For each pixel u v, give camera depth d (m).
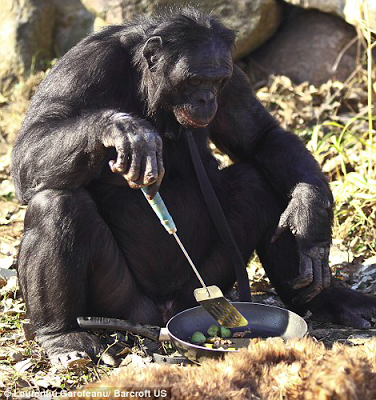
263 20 19.70
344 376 6.91
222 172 11.55
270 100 19.11
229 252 10.56
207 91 10.02
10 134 20.48
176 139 10.73
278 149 11.30
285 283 11.42
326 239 10.69
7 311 11.33
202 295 9.34
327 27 19.81
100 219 10.01
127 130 9.12
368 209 15.07
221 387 7.23
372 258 13.67
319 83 19.67
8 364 9.64
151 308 10.65
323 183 10.87
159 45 10.07
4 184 17.95
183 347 8.86
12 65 22.67
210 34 9.98
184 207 10.81
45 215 9.77
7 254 14.22
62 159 9.69
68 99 10.30
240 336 9.62
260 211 11.16
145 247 10.67
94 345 9.69
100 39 10.81
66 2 23.23
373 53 19.36
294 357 7.78
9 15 22.84
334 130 18.12
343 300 11.30
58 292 9.78
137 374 7.49
